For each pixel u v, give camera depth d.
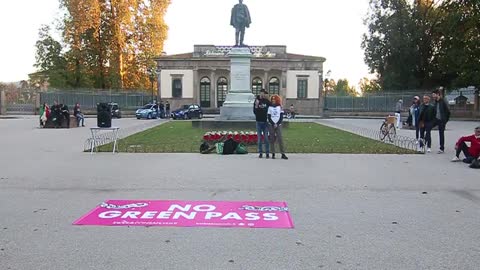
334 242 5.96
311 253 5.52
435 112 16.25
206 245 5.80
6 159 14.09
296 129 29.05
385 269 5.01
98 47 59.19
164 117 51.03
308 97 65.56
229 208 7.80
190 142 19.28
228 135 17.80
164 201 8.30
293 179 10.62
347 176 11.10
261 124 14.37
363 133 26.28
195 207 7.85
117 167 12.40
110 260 5.25
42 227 6.62
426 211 7.70
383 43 54.69
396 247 5.78
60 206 7.93
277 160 13.89
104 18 58.00
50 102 57.03
